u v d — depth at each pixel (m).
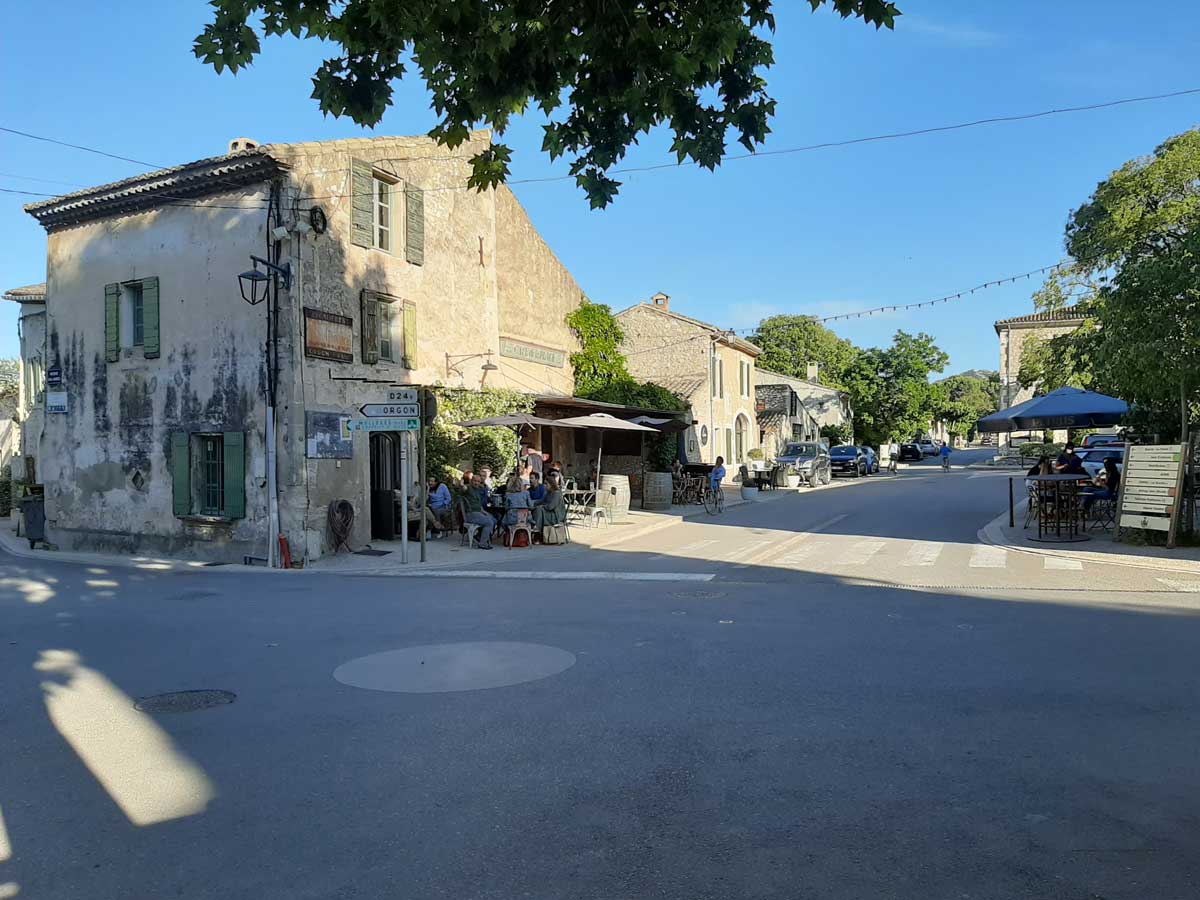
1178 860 3.87
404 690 6.75
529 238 24.31
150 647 8.55
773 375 54.62
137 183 17.17
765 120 5.95
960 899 3.58
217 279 16.52
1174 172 20.83
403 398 15.41
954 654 7.55
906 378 58.47
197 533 16.83
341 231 16.80
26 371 25.92
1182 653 7.44
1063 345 27.78
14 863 4.06
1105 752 5.14
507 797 4.68
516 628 9.04
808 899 3.60
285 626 9.50
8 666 7.82
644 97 5.83
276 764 5.23
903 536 17.36
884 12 5.04
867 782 4.77
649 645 8.10
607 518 21.77
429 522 18.25
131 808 4.65
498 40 5.30
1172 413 19.30
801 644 8.04
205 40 5.38
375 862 3.98
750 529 19.50
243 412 16.16
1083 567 12.81
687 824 4.31
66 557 17.80
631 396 26.94
